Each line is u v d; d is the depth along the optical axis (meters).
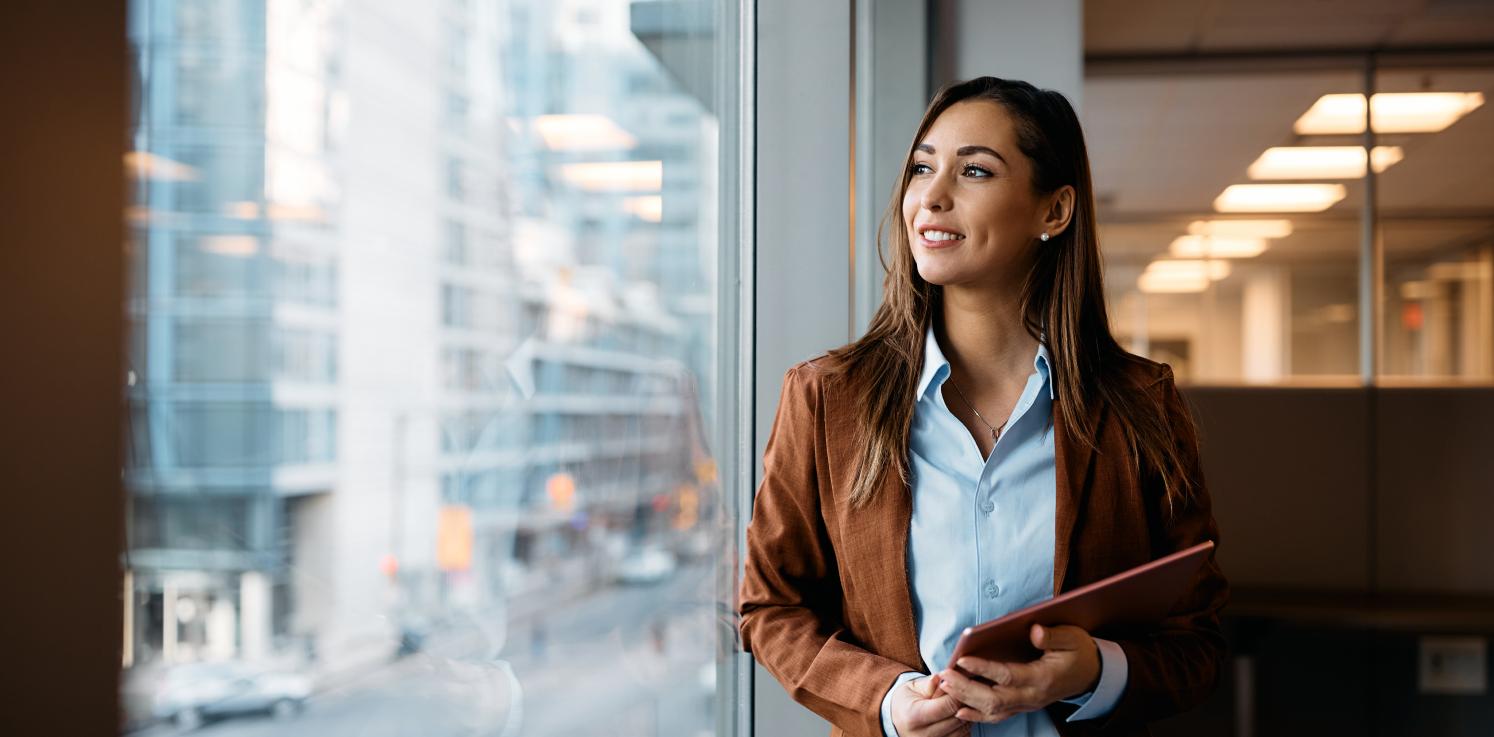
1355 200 3.64
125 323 0.43
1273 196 3.77
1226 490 3.47
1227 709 2.88
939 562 1.08
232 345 0.54
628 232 1.22
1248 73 3.68
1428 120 3.60
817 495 1.14
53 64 0.39
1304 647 2.89
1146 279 3.88
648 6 1.28
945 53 2.31
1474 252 3.52
